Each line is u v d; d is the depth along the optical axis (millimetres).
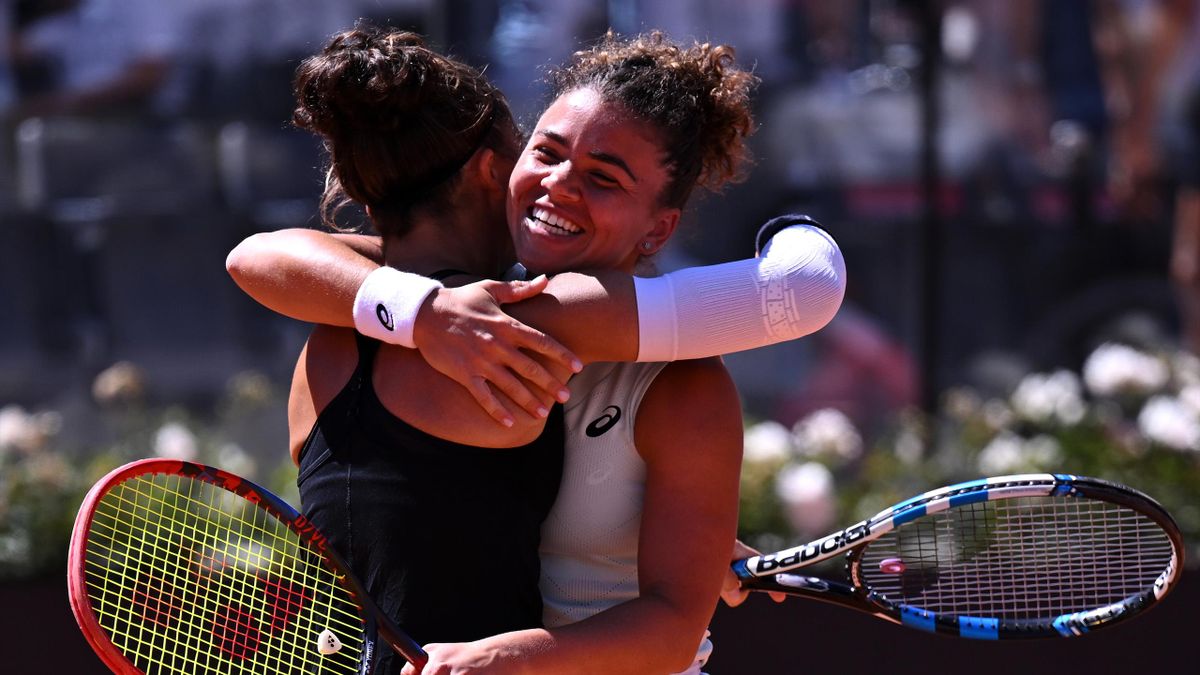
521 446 6285
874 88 19609
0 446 16438
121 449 17656
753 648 13359
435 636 6203
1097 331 20375
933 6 19500
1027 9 19953
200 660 8102
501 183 6840
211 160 19656
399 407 6277
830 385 19766
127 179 19641
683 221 7406
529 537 6305
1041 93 20109
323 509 6465
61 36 19484
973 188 20078
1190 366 18188
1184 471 15695
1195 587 13492
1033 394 17516
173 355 19641
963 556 8180
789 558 7637
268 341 19812
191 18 19438
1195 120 20219
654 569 6258
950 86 19922
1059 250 20250
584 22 18844
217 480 6566
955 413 17859
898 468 16594
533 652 5883
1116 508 8094
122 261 19625
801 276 6332
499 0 18859
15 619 12930
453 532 6164
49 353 19469
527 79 18656
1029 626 7574
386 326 6145
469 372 5980
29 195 19547
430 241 6691
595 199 6355
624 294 6133
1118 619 7488
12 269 19484
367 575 6348
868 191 19672
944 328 20109
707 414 6367
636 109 6379
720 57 6812
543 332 6102
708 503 6324
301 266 6488
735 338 6207
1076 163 20172
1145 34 20094
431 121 6562
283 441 18266
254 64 19531
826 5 19484
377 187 6691
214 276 19703
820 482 14656
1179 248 20297
